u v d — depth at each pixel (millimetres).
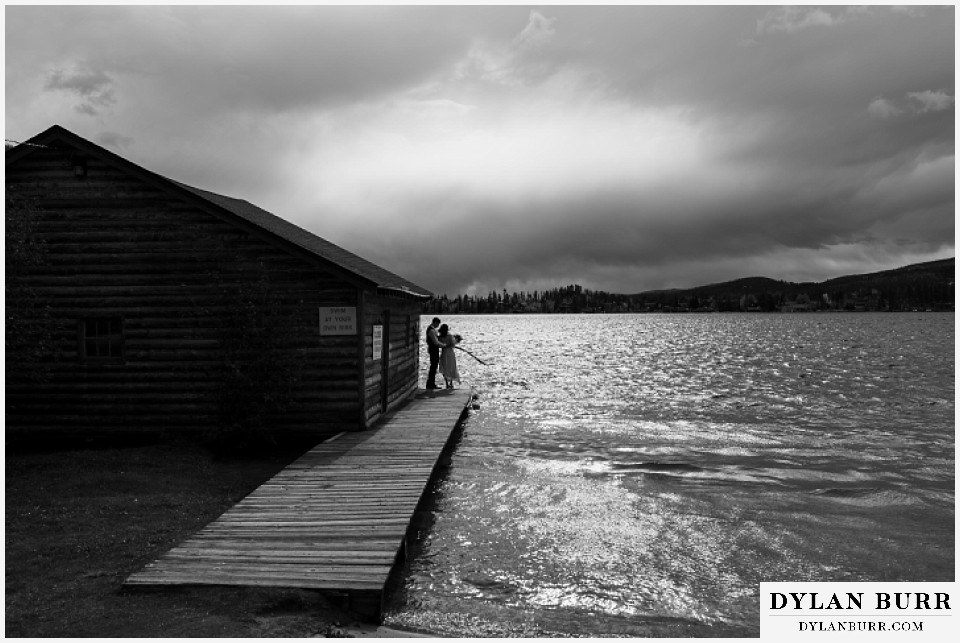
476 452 16234
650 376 38781
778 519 10914
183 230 15453
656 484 13148
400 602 7605
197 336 15438
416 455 12703
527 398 27719
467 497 12086
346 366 15461
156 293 15461
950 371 41250
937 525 10695
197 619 6398
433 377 25094
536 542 9719
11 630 6172
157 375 15492
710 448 16828
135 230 15461
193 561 7520
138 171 15281
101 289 15484
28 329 14453
